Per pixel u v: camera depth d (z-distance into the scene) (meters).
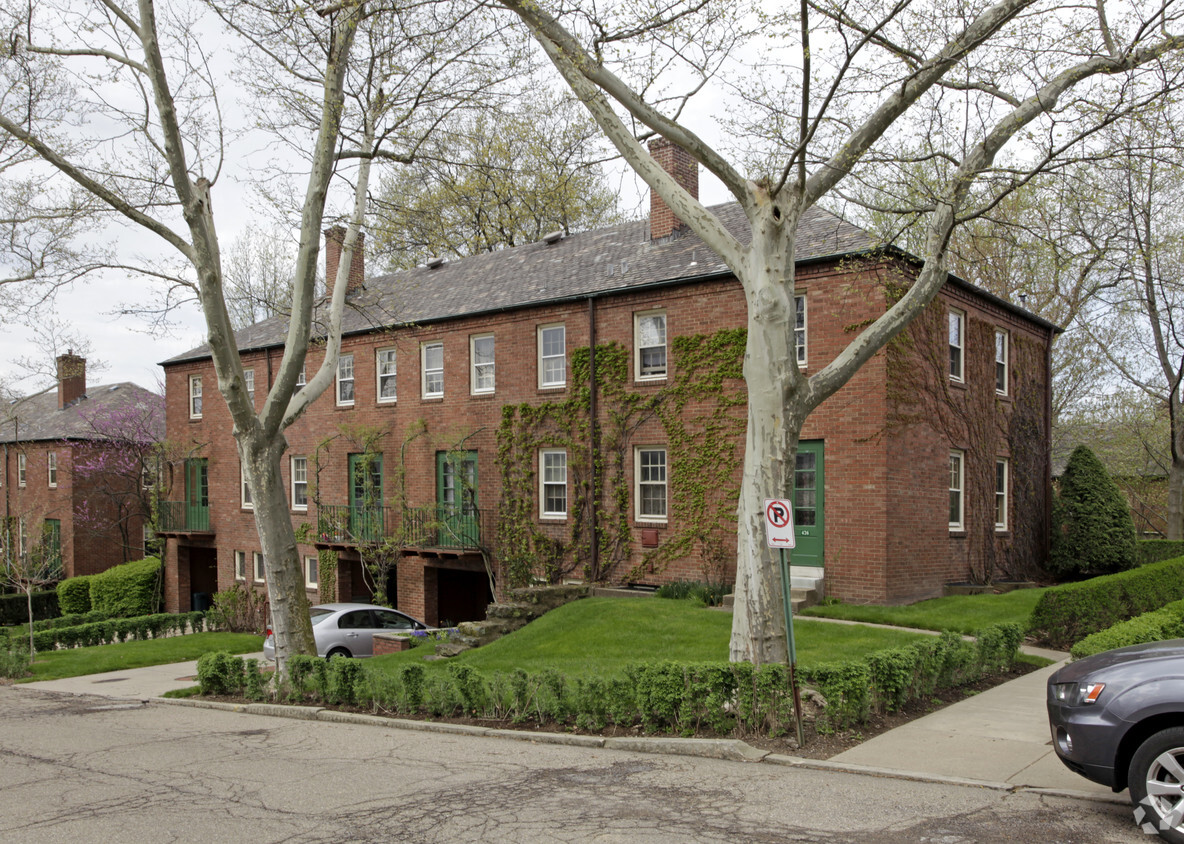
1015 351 22.39
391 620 19.06
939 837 5.71
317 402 27.38
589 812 6.42
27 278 14.15
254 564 29.47
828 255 16.86
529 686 10.26
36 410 43.75
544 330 21.92
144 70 12.69
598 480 20.36
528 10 10.38
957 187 10.41
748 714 8.80
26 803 7.16
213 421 31.38
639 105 10.38
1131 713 5.72
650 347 19.91
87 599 35.12
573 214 32.72
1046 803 6.48
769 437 9.75
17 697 15.66
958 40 9.71
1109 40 10.59
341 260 15.26
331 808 6.71
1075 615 13.56
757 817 6.21
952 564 18.73
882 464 16.55
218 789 7.43
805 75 9.27
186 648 22.91
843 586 16.91
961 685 10.84
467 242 33.28
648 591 18.80
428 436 24.11
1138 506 33.62
